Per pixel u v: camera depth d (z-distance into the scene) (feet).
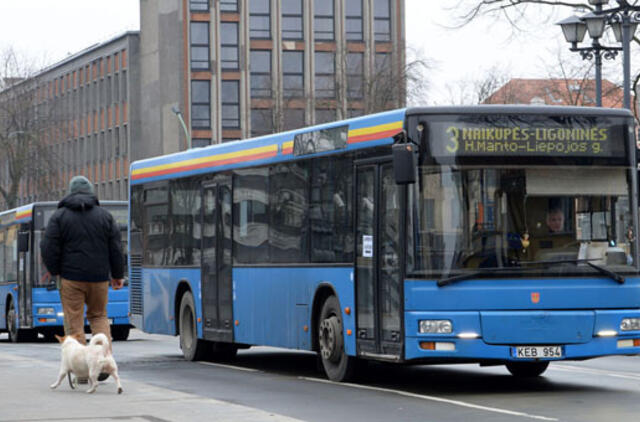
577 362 71.72
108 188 359.66
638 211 53.36
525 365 61.31
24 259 116.16
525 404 47.91
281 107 279.08
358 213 57.00
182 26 320.09
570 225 52.42
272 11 326.03
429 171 52.19
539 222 52.21
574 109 53.06
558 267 52.03
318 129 61.05
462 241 51.75
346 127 58.34
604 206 52.90
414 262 52.06
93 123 370.73
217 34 322.34
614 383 57.26
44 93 314.35
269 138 66.74
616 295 52.60
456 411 45.60
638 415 43.80
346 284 57.98
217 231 72.90
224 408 44.52
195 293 76.02
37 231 115.03
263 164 67.15
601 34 99.96
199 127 321.52
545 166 52.47
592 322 52.08
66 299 52.44
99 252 52.54
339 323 59.16
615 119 53.42
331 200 59.57
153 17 332.39
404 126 52.70
